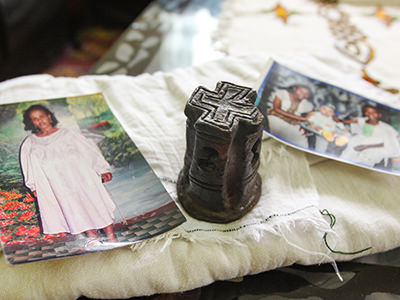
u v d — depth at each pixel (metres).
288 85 0.68
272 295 0.49
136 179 0.55
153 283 0.46
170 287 0.47
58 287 0.45
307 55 0.84
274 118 0.63
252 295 0.49
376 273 0.52
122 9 1.85
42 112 0.63
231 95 0.48
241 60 0.79
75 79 0.73
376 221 0.54
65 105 0.64
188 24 0.97
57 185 0.53
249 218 0.52
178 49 0.88
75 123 0.62
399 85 0.81
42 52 1.60
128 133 0.62
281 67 0.71
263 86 0.66
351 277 0.52
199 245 0.49
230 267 0.48
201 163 0.48
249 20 1.00
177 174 0.57
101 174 0.55
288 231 0.51
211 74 0.75
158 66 0.83
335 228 0.53
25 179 0.53
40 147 0.57
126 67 0.83
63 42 1.69
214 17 1.00
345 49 0.92
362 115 0.66
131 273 0.46
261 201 0.54
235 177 0.50
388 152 0.61
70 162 0.56
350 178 0.60
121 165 0.57
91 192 0.52
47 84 0.71
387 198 0.57
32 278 0.45
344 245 0.52
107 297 0.46
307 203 0.54
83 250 0.46
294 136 0.61
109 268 0.46
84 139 0.59
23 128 0.60
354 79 0.78
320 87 0.69
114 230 0.49
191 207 0.52
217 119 0.44
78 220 0.49
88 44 1.73
